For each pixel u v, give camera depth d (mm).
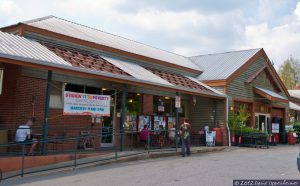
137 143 19781
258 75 28000
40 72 15719
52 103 16188
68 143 16531
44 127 13414
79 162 13391
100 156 14805
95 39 20016
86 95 15375
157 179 10453
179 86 19203
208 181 10125
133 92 20000
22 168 11289
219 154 17844
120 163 14094
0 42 13531
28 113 15211
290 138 28562
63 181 10320
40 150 14547
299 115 36875
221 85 24141
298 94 38906
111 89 18594
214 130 23016
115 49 19922
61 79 16406
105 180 10367
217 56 29375
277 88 30703
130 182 10031
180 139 19109
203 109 24719
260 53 28391
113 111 19031
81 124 17266
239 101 25453
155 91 21531
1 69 13461
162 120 22094
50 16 22000
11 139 14445
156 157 16141
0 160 12062
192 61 29203
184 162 14352
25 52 13203
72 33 19031
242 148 21891
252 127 25344
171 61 24297
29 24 16828
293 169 12500
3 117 14852
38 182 10227
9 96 14812
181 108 24453
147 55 22312
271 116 29531
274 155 17312
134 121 20078
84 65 15305
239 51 29234
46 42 16812
